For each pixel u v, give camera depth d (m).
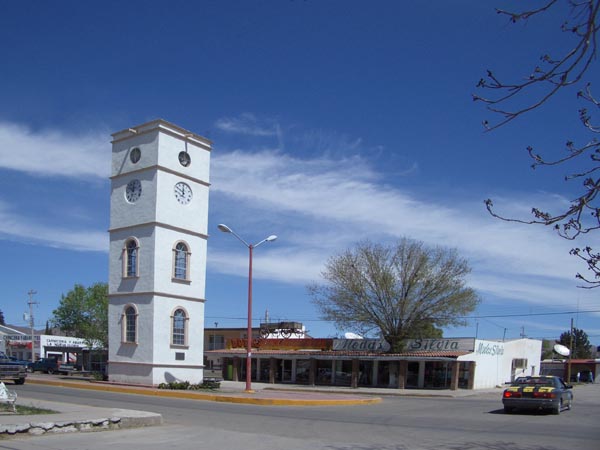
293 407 24.27
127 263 34.34
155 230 33.06
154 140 33.88
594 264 6.16
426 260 45.31
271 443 13.38
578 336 106.12
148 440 13.32
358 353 45.56
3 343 84.88
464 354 41.94
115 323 34.41
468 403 29.47
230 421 18.02
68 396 25.45
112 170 35.97
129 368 33.28
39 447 11.87
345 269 46.62
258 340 52.81
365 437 15.04
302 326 58.72
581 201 6.00
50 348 70.50
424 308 44.84
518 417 21.61
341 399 27.53
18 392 26.67
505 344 49.75
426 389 42.53
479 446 13.79
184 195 34.94
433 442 14.38
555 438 15.56
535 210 6.26
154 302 32.59
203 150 36.34
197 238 35.47
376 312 45.75
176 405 23.03
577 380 69.12
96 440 13.04
